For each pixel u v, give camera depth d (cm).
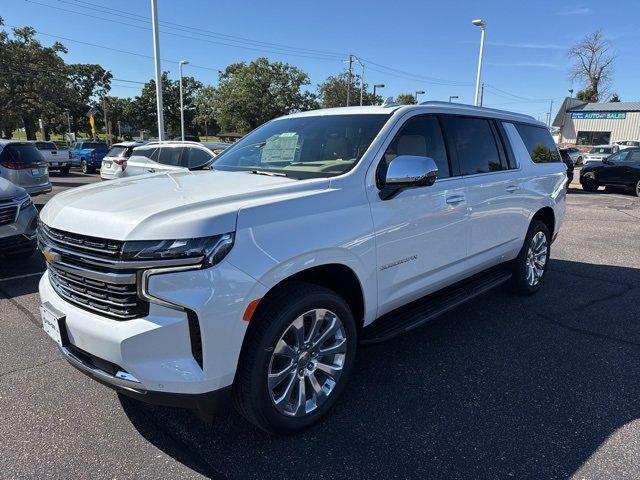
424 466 257
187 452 267
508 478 249
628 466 258
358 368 367
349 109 390
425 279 364
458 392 332
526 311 491
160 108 2003
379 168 322
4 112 4172
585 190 1847
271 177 316
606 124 5212
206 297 225
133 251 224
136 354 227
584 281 600
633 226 1028
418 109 371
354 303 317
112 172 1348
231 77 4847
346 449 271
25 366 362
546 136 565
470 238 405
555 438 282
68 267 250
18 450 267
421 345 408
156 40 1953
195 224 226
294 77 4528
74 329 248
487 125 452
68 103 4431
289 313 260
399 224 324
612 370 367
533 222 520
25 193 604
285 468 255
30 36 4147
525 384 345
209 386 235
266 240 246
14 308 482
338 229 280
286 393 272
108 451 267
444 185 371
